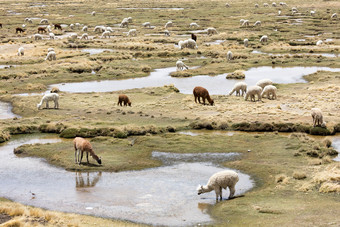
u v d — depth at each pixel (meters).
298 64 76.81
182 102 51.12
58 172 29.92
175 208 23.30
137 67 74.75
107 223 21.00
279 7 179.00
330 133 38.25
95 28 121.12
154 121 43.44
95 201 24.67
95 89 61.75
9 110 50.47
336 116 42.81
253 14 154.75
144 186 26.97
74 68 72.69
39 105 48.72
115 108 48.69
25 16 161.12
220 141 36.25
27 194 26.00
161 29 123.06
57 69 72.12
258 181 27.33
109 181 28.00
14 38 110.88
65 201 24.73
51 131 41.03
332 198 23.22
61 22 142.38
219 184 24.06
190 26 126.00
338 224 18.91
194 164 31.17
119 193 25.88
